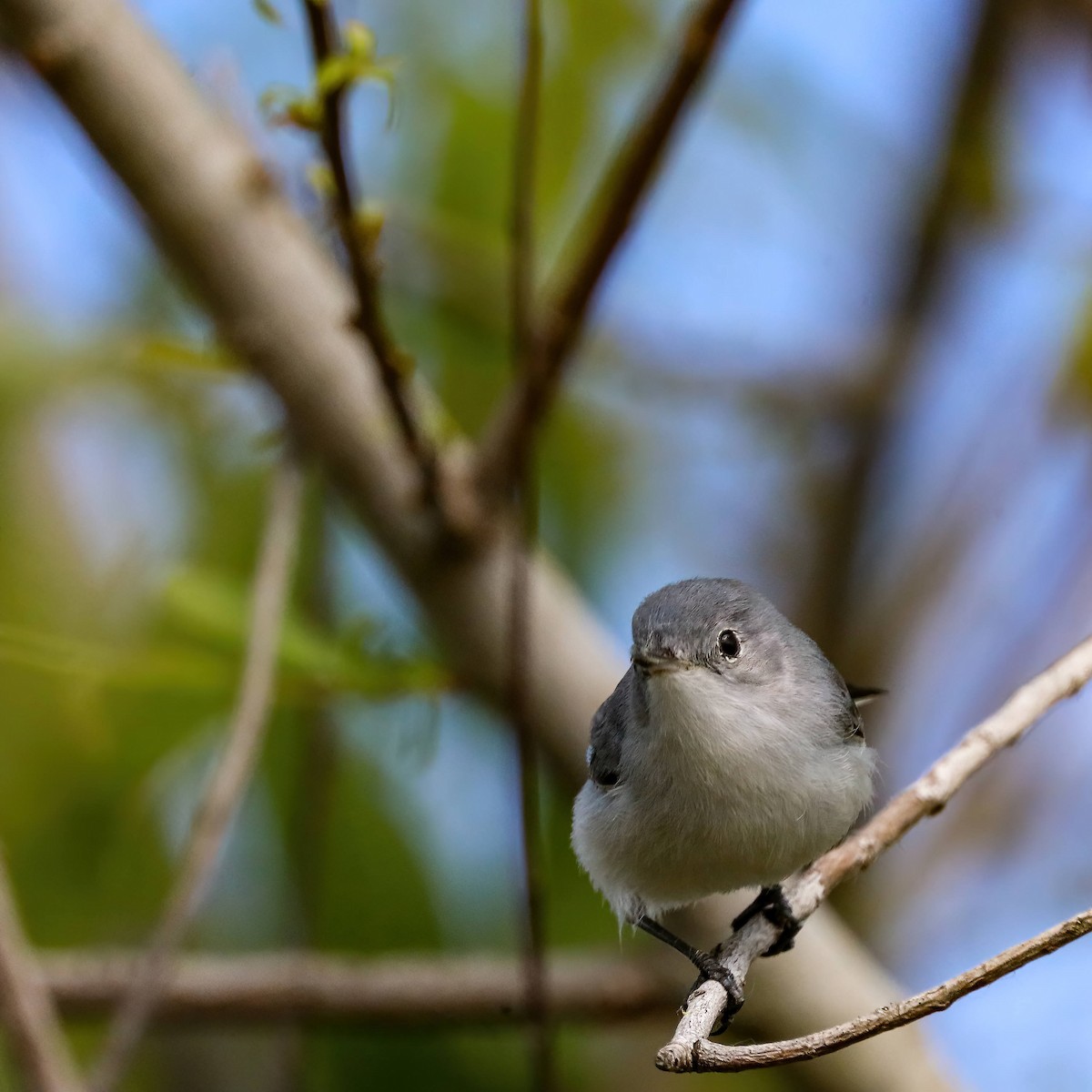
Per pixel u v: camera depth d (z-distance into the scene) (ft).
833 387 39.52
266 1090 32.50
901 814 26.09
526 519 26.68
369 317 23.95
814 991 27.45
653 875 27.76
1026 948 17.67
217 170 28.66
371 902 32.01
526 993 25.71
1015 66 37.65
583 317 25.04
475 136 34.96
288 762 32.53
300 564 34.99
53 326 31.91
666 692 26.68
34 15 27.84
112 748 30.78
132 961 30.09
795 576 39.93
